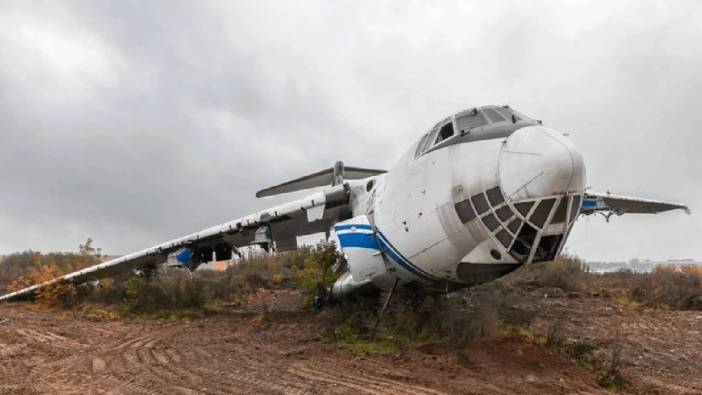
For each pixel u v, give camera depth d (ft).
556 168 19.93
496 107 25.73
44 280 52.29
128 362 24.03
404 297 31.73
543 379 19.16
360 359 23.39
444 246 24.90
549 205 20.40
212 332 33.37
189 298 45.80
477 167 22.82
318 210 38.70
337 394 17.61
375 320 31.30
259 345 27.78
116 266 49.85
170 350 27.07
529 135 21.57
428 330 27.48
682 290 40.45
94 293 51.75
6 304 52.37
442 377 19.76
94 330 35.01
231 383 19.48
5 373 21.75
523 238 21.83
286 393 17.88
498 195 21.80
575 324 31.24
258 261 95.81
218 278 70.69
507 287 47.14
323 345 26.91
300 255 87.30
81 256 71.61
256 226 42.91
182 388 18.88
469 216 23.25
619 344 25.18
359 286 33.45
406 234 27.32
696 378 20.01
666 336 27.96
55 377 21.02
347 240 32.63
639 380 19.43
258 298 55.83
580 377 19.56
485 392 17.63
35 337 31.14
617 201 45.11
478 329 24.99
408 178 27.53
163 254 47.85
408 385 18.76
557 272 51.85
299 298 53.52
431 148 26.11
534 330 28.09
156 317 42.16
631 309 37.32
